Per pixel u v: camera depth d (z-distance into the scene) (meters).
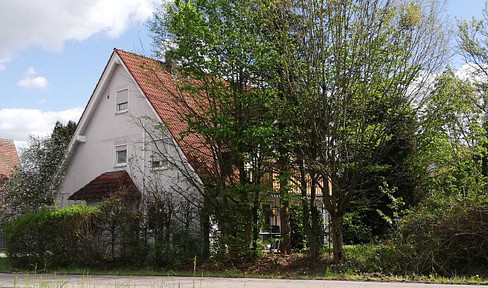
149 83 21.41
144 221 20.36
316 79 15.84
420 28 16.77
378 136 16.22
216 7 18.66
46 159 27.94
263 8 16.86
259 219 19.67
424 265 14.45
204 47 18.53
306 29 16.22
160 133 23.25
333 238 16.80
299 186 18.19
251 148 18.88
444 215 14.98
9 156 40.81
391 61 16.23
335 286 11.34
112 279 14.96
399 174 22.00
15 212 26.38
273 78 17.12
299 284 12.22
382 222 24.70
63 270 19.50
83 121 28.73
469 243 14.29
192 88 18.81
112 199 20.70
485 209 14.30
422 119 17.64
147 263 20.12
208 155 20.02
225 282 13.18
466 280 12.61
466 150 19.62
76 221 20.31
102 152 27.94
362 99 15.78
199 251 19.88
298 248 24.75
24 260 21.59
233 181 19.61
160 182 22.55
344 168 16.17
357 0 16.00
